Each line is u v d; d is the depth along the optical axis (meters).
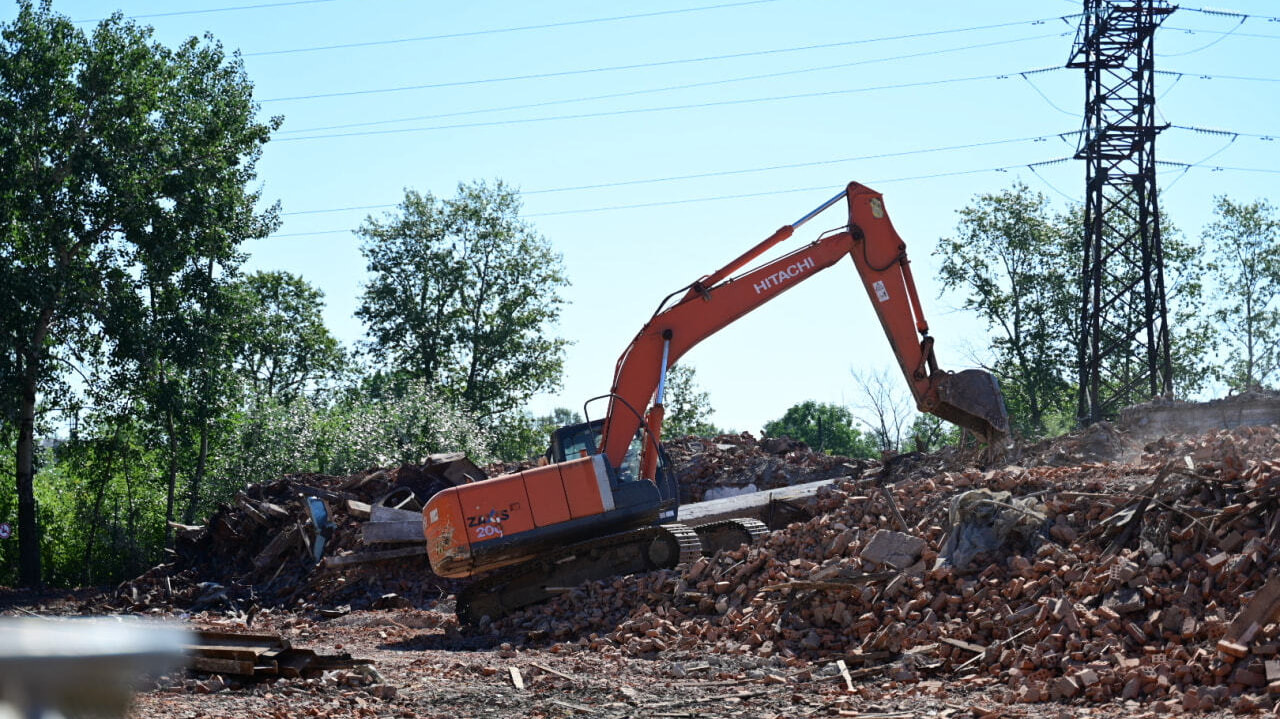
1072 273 52.69
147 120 33.47
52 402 33.84
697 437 31.48
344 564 22.42
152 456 38.41
